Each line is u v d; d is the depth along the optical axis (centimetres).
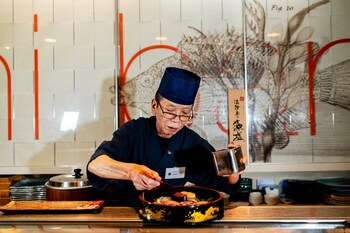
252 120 277
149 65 280
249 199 263
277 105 276
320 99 276
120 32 281
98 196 226
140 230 145
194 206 144
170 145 222
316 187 260
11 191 260
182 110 204
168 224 147
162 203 151
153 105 223
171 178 222
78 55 282
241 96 274
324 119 276
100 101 282
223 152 165
